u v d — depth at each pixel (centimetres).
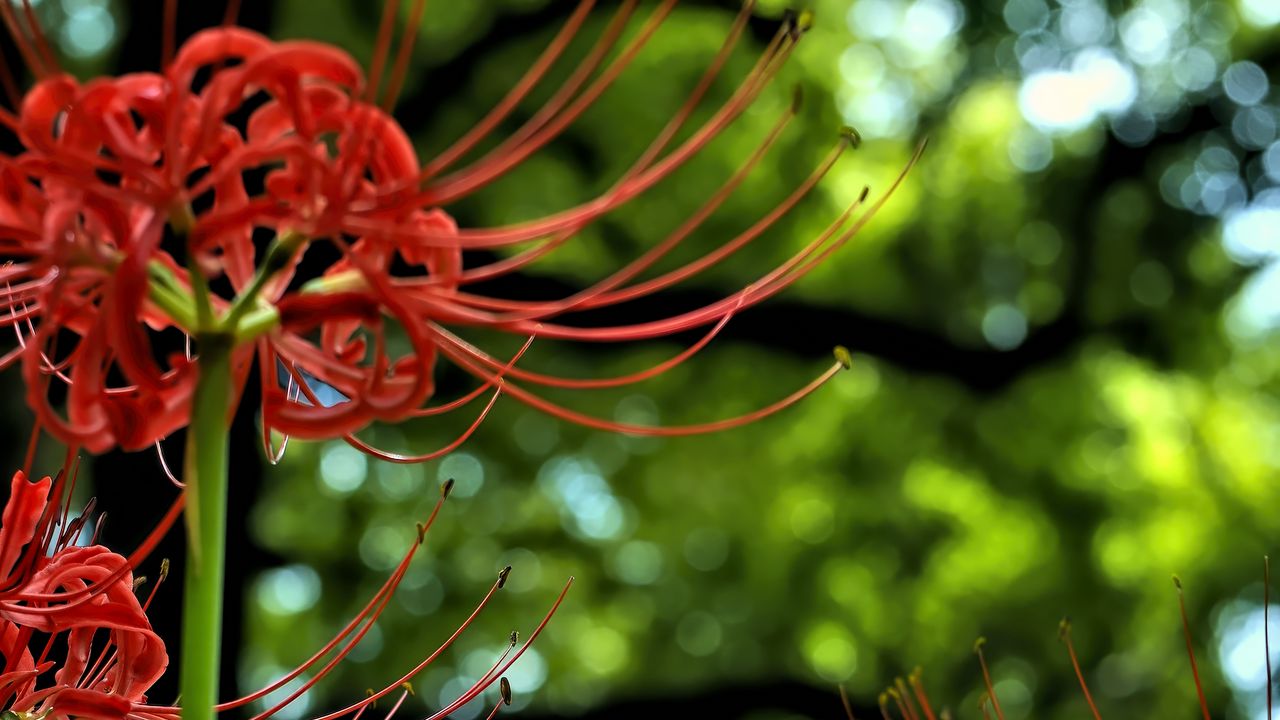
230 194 141
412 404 142
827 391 1043
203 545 133
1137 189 1120
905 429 1051
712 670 1023
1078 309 1080
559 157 966
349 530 1009
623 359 1020
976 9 1139
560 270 956
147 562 556
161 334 475
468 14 957
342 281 145
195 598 132
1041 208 1089
